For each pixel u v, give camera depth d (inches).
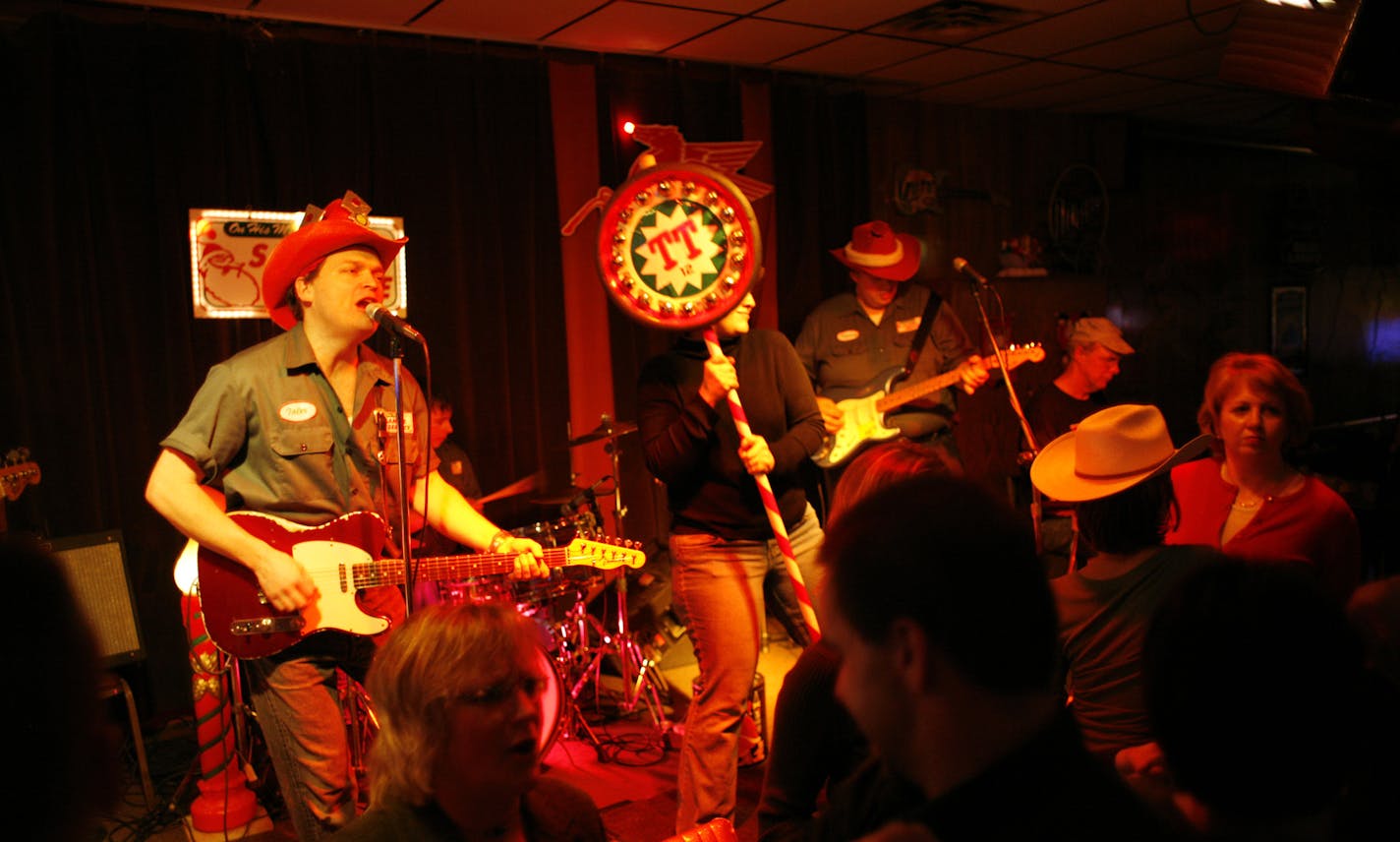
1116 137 291.1
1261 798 32.8
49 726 29.8
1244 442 87.5
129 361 153.7
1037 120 276.2
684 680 175.8
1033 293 271.7
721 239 98.3
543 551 110.2
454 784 54.3
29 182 146.7
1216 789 33.5
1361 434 289.9
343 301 98.5
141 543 155.3
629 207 98.1
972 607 30.0
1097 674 70.4
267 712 98.7
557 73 190.4
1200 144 321.4
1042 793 29.2
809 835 43.1
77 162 148.8
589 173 194.5
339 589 98.5
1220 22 186.2
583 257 196.1
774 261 217.3
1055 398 173.9
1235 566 36.6
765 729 140.7
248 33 160.4
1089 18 182.1
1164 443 76.4
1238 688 33.1
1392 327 392.2
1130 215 303.6
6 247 145.6
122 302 152.9
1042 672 30.5
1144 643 37.5
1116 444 75.7
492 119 182.9
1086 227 287.0
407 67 174.7
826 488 189.6
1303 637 33.5
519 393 187.9
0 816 28.9
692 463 102.1
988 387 256.7
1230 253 335.0
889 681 31.6
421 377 177.3
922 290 197.0
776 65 210.4
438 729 53.7
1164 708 35.0
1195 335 324.2
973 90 242.7
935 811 29.5
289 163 163.3
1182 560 69.0
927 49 201.2
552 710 69.9
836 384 189.2
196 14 158.2
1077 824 28.5
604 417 165.3
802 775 61.7
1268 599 34.6
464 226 180.5
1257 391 87.0
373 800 55.9
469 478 173.2
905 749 31.9
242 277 160.9
